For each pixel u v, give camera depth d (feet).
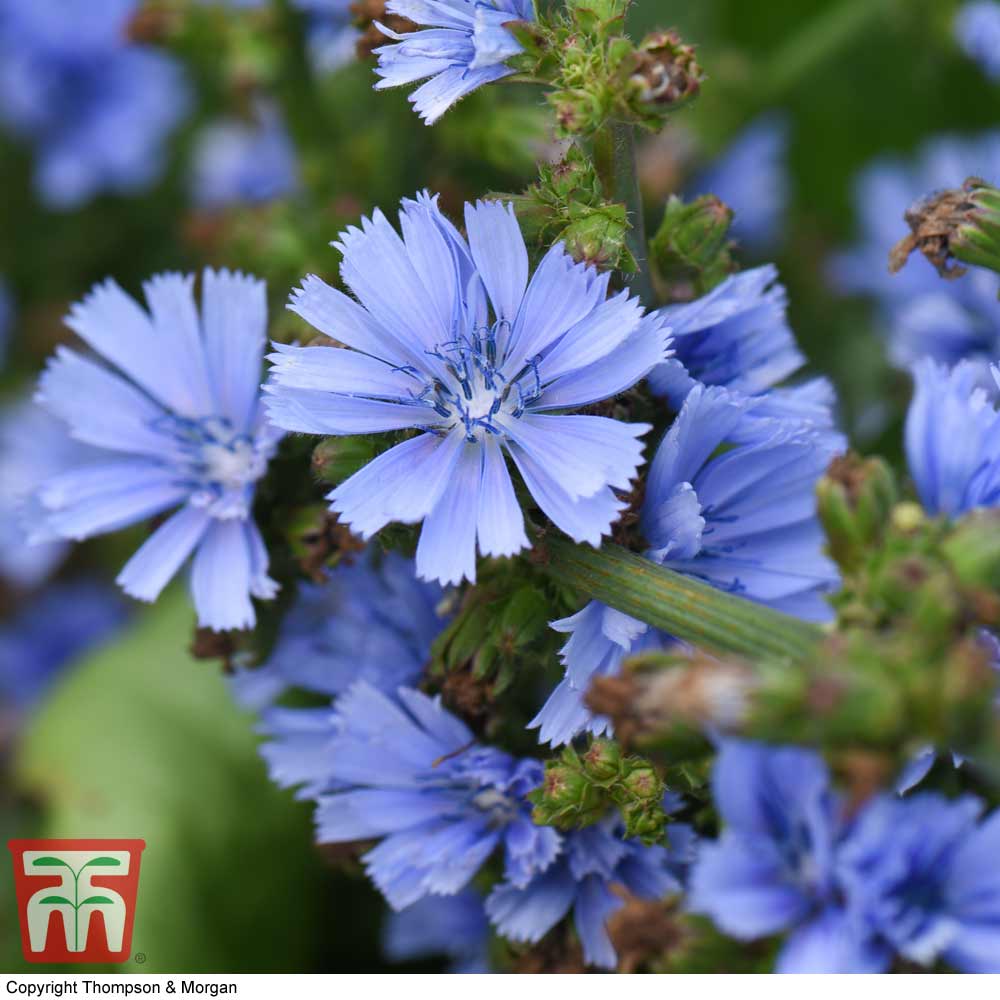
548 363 1.37
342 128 1.69
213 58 1.71
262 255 1.59
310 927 1.68
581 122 1.37
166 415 1.47
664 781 1.39
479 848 1.42
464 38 1.40
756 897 1.35
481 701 1.42
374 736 1.43
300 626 1.47
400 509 1.36
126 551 2.08
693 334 1.43
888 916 1.34
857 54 1.93
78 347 2.12
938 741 1.29
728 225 1.44
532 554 1.37
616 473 1.35
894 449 1.67
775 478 1.41
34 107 2.16
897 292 1.75
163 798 1.68
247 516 1.44
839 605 1.33
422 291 1.38
